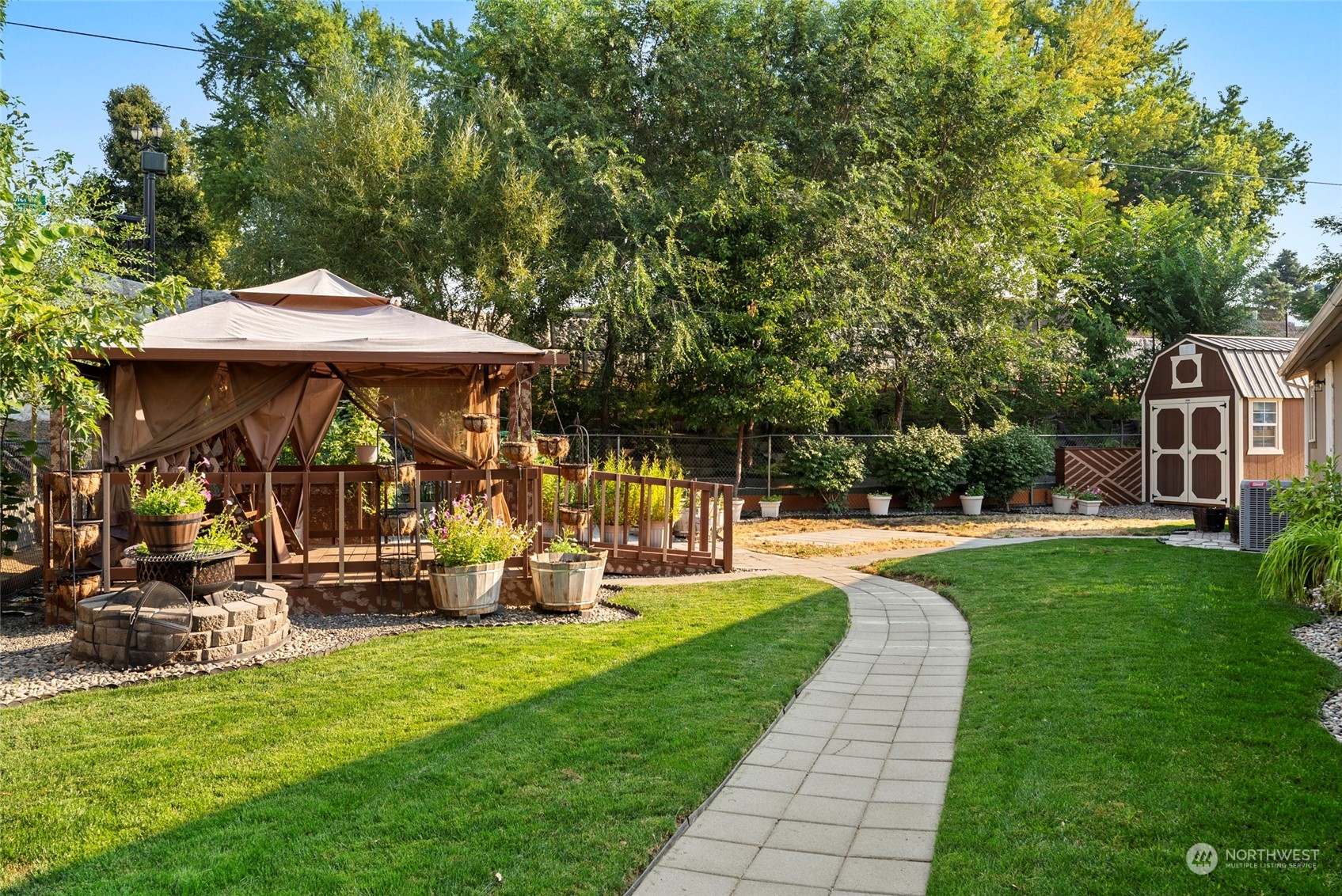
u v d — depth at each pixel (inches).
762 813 162.4
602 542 440.1
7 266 196.5
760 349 701.3
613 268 670.5
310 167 692.7
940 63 792.3
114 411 330.0
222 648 260.7
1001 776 171.5
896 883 135.3
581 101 748.0
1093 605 330.6
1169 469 839.1
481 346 362.6
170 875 132.8
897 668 268.5
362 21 1118.4
